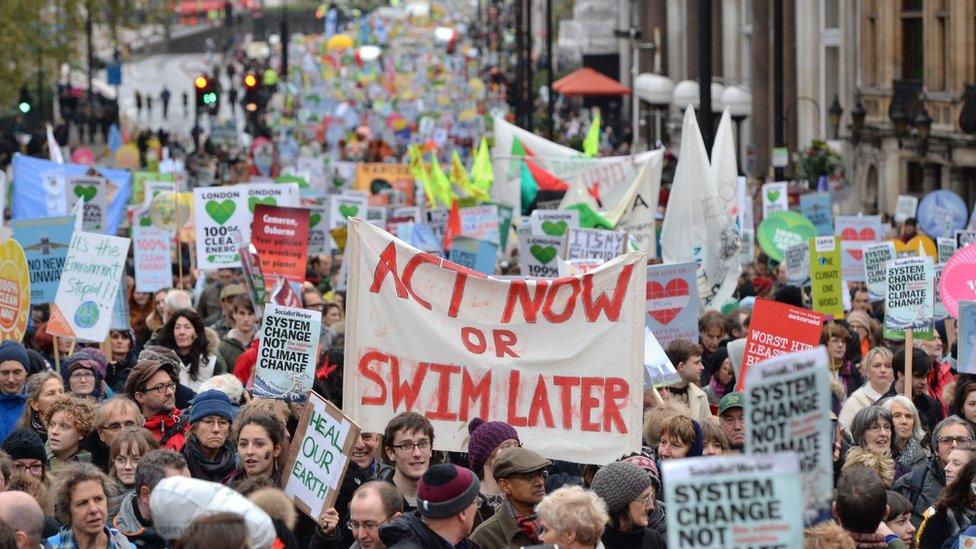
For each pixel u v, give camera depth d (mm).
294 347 16219
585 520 11477
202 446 14711
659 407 15844
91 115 101625
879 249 25094
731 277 29062
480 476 14320
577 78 93562
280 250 23672
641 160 34281
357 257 15422
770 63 70562
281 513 11500
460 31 114250
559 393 15258
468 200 39781
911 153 57906
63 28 87125
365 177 49094
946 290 20859
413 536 12312
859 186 62531
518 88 79375
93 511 12789
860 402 19500
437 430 15289
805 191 48844
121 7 108500
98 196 32281
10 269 20234
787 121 70250
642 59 92000
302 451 14023
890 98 59969
